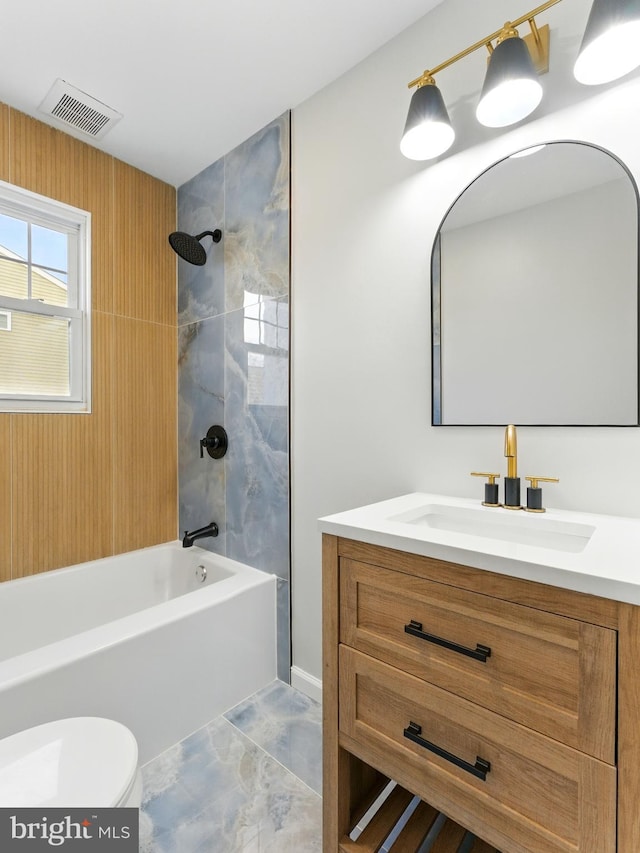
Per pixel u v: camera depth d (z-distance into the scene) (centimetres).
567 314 117
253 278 208
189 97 183
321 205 178
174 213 255
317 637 182
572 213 116
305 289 185
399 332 153
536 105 113
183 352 253
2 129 187
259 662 189
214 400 232
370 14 144
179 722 157
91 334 219
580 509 115
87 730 98
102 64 165
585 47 96
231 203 220
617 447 110
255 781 138
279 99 184
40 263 208
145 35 152
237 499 218
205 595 176
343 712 105
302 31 151
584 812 70
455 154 138
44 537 203
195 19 146
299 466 188
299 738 158
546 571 73
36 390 205
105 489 226
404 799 119
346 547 104
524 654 77
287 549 192
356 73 165
